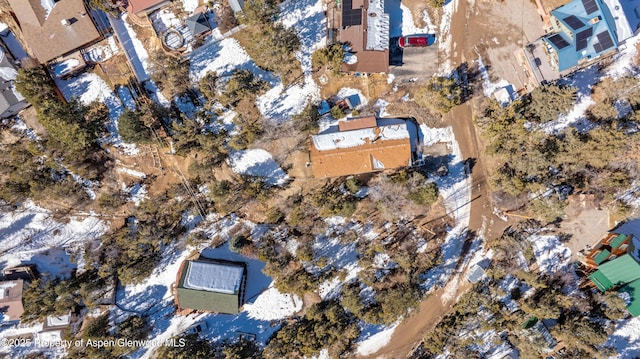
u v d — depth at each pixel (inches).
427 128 1530.5
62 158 1505.9
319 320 1518.2
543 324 1497.3
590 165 1434.5
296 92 1546.5
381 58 1466.5
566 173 1476.4
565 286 1525.6
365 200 1545.3
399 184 1469.0
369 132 1489.9
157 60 1512.1
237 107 1549.0
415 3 1505.9
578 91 1483.8
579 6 1363.2
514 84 1499.8
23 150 1504.7
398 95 1528.1
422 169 1540.4
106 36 1537.9
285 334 1520.7
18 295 1521.9
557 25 1421.0
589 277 1464.1
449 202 1544.0
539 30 1483.8
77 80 1553.9
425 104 1510.8
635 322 1502.2
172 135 1540.4
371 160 1482.5
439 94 1413.6
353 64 1475.1
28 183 1518.2
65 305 1491.1
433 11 1505.9
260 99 1546.5
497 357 1550.2
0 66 1482.5
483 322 1499.8
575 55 1374.3
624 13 1353.3
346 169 1493.6
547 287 1517.0
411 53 1513.3
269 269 1502.2
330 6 1508.4
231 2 1481.3
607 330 1456.7
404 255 1487.5
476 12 1504.7
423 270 1535.4
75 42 1492.4
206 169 1501.0
